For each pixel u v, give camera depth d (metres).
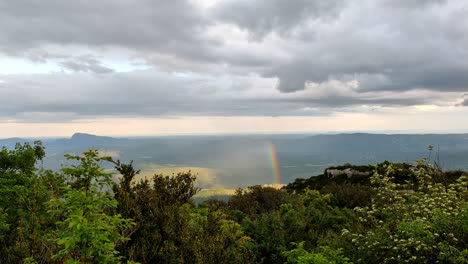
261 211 14.56
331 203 15.49
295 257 6.45
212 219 6.75
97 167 4.12
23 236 4.99
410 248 6.13
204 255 5.88
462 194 6.58
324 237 8.89
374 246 6.68
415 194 7.18
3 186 8.07
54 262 4.39
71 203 3.66
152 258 5.84
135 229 5.71
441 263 5.60
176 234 6.17
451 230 5.76
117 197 6.20
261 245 8.48
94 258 3.55
